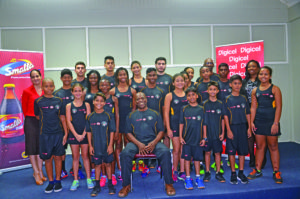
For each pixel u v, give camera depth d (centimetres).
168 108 303
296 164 351
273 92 288
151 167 370
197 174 282
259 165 303
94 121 276
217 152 296
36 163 322
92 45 473
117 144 331
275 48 506
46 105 280
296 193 269
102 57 475
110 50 476
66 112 286
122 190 264
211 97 295
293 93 505
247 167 349
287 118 510
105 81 299
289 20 497
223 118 295
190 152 281
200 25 490
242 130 293
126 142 339
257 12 498
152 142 280
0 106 373
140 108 292
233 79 296
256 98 300
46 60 466
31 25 457
